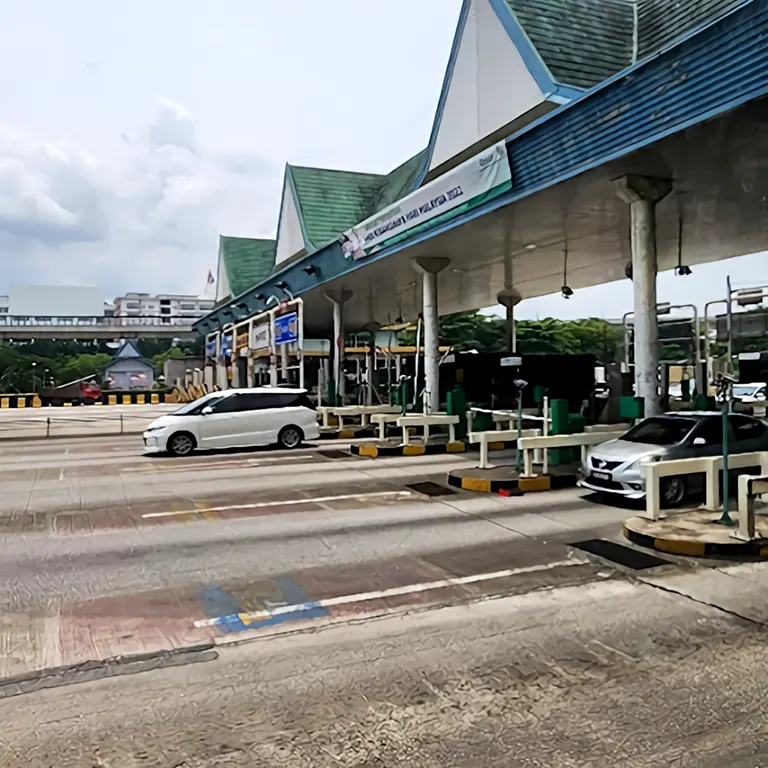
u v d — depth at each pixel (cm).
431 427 2156
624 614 574
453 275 2348
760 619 558
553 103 1438
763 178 1234
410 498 1104
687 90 945
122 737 392
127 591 654
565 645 512
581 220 1538
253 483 1270
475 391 2255
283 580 683
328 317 3597
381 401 2806
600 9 1661
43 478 1375
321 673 472
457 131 1839
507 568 712
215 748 380
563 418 1355
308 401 1928
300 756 370
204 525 927
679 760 360
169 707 427
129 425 2888
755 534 770
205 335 4847
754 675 457
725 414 841
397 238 1844
